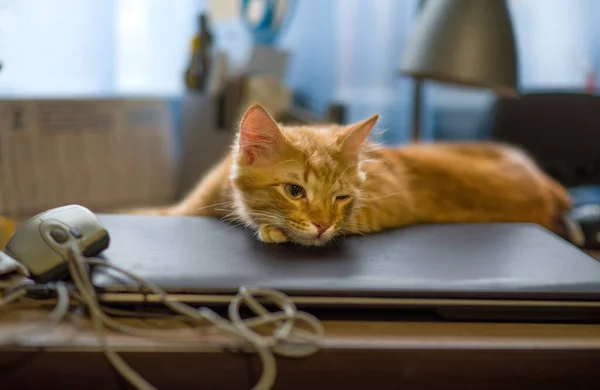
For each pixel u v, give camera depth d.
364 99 2.71
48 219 0.81
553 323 0.77
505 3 1.60
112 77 2.32
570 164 2.17
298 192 1.07
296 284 0.74
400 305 0.74
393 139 2.69
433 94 2.72
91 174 1.90
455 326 0.75
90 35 2.26
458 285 0.76
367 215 1.16
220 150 2.18
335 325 0.73
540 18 2.68
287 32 2.79
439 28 1.58
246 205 1.11
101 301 0.72
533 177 1.59
